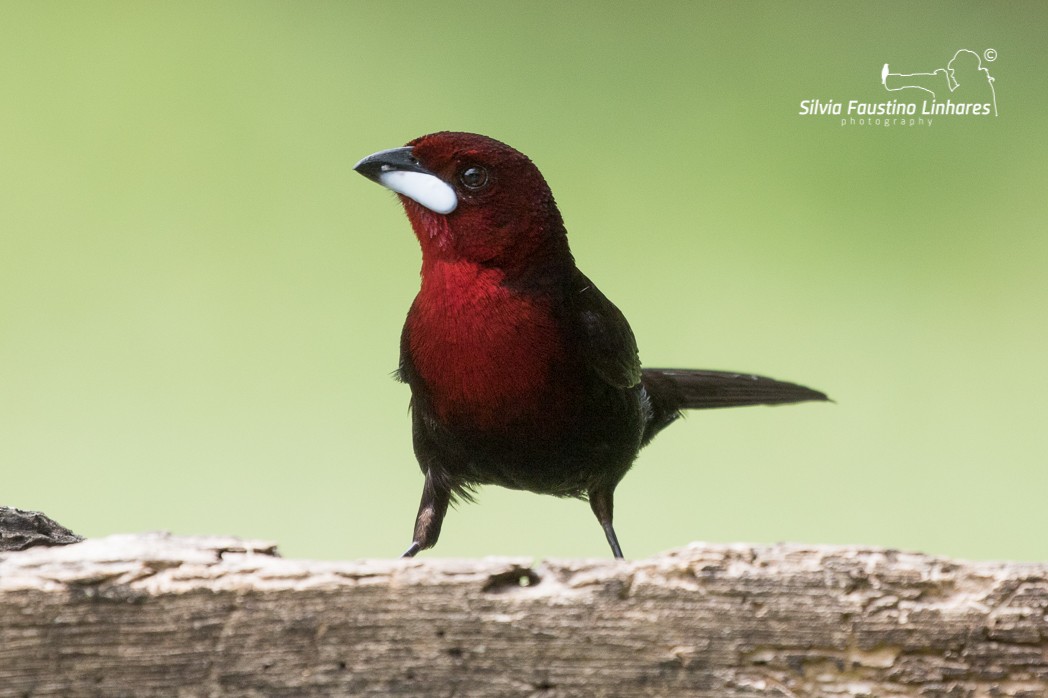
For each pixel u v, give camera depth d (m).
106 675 3.24
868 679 3.24
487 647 3.24
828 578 3.24
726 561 3.24
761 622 3.24
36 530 3.30
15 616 3.24
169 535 3.25
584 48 4.75
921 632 3.24
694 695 3.24
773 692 3.24
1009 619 3.24
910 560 3.24
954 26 4.64
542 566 3.25
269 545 3.25
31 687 3.24
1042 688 3.24
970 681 3.24
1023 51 4.50
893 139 4.39
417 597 3.24
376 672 3.24
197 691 3.24
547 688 3.24
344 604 3.24
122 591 3.24
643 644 3.24
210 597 3.24
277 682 3.24
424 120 4.41
